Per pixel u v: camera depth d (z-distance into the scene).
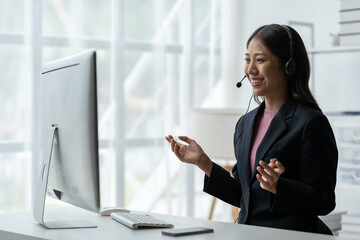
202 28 5.41
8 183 4.11
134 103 4.86
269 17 5.24
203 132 4.46
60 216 2.58
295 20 5.00
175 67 5.15
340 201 4.64
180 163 5.17
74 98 2.17
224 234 2.08
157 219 2.40
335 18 4.71
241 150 2.60
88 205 2.15
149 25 4.94
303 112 2.40
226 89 5.52
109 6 4.67
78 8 4.45
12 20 4.12
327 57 4.72
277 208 2.26
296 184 2.25
